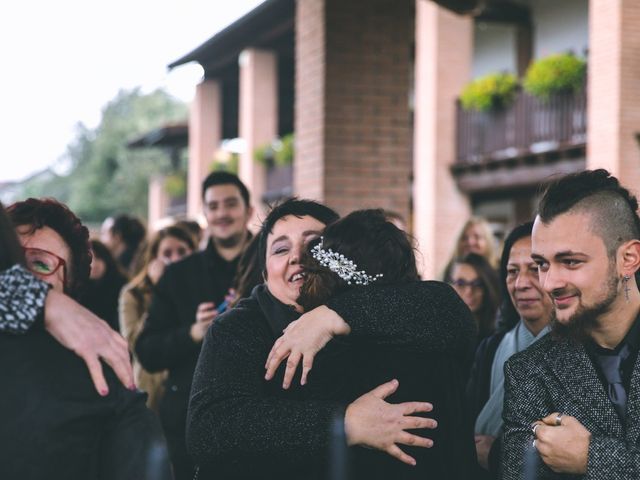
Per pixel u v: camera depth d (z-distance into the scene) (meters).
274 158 20.42
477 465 2.47
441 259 15.59
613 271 2.28
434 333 2.35
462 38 15.63
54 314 1.84
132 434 1.85
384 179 8.11
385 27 8.09
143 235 8.16
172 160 29.55
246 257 3.76
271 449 2.23
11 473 1.73
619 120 11.20
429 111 15.73
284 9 16.36
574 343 2.39
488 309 4.64
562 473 2.30
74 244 2.18
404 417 2.26
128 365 1.86
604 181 2.33
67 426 1.77
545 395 2.40
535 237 2.35
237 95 25.55
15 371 1.78
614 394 2.33
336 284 2.40
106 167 48.34
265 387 2.37
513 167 14.30
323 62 7.93
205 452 2.29
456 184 15.73
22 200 2.19
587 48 14.72
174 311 4.49
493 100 14.62
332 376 2.34
